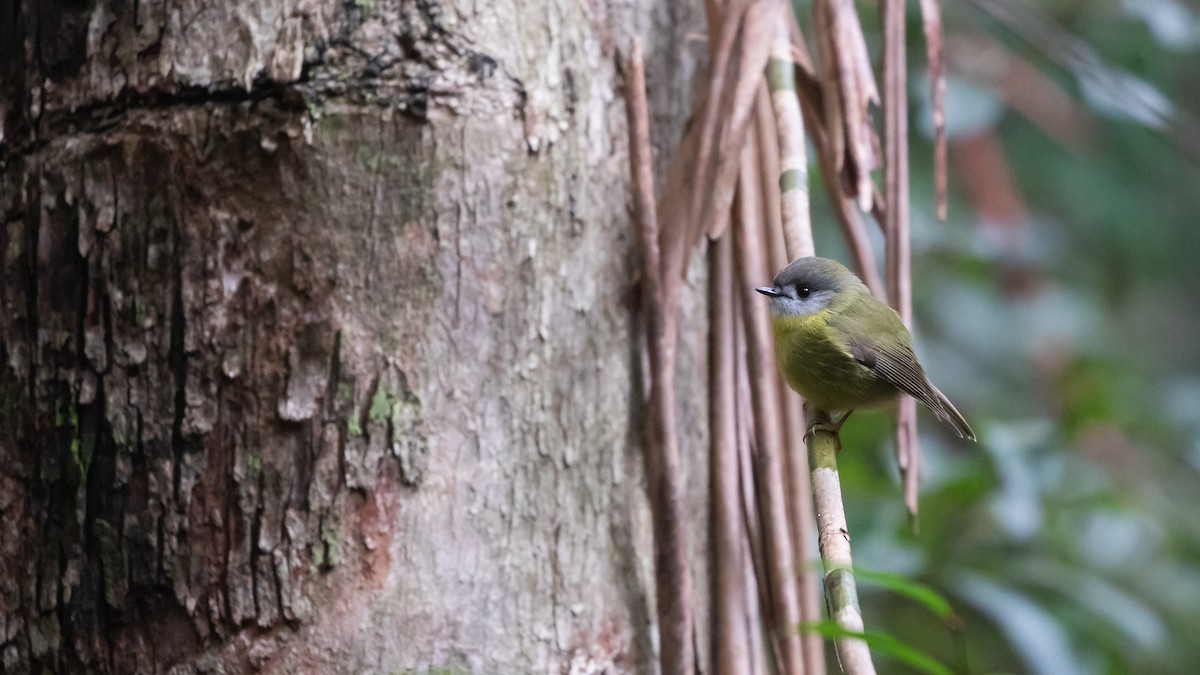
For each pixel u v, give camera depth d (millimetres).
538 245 5363
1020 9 8789
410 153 5133
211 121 5125
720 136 5746
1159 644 8602
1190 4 11523
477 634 5137
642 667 5504
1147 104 8406
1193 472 11492
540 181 5371
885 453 9797
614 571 5496
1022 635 7930
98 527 5152
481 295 5230
